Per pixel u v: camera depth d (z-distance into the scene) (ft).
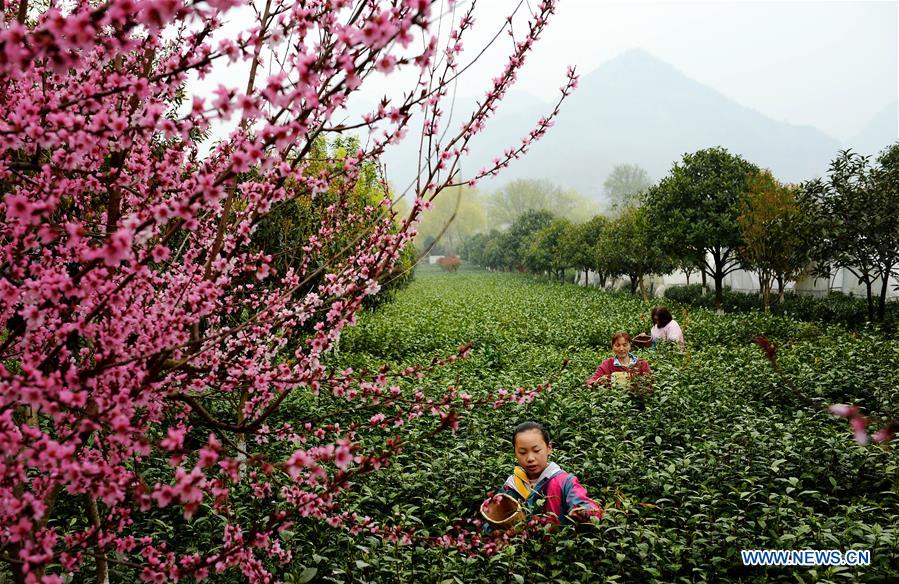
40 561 5.76
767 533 12.46
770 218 56.65
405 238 7.86
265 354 9.21
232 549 7.30
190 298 7.30
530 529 11.12
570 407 20.63
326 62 6.14
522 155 8.12
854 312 53.06
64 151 6.22
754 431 17.69
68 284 5.73
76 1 6.86
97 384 6.79
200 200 5.49
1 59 4.22
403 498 14.51
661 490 14.87
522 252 182.09
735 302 72.49
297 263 18.11
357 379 8.54
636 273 97.04
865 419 6.73
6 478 5.71
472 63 7.55
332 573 11.32
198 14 4.92
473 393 22.30
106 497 5.76
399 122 6.73
